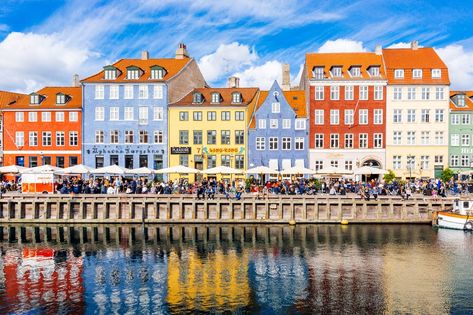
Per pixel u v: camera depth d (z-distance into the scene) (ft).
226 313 72.43
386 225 144.05
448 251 110.52
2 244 120.88
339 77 198.90
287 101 202.18
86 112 206.28
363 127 198.39
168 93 204.23
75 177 195.72
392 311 73.56
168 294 81.00
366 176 194.39
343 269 96.12
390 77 199.00
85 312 73.15
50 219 149.69
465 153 199.31
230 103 201.67
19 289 84.02
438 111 197.88
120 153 205.36
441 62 201.77
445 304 76.59
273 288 84.12
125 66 216.13
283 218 148.56
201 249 114.21
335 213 148.25
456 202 138.21
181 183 170.60
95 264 100.63
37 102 209.36
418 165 197.47
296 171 157.07
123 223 149.38
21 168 164.35
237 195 148.36
